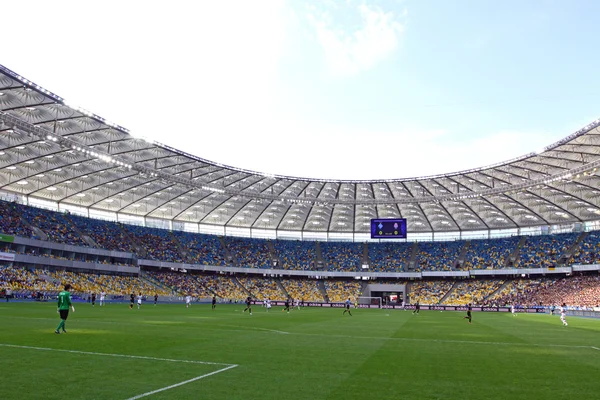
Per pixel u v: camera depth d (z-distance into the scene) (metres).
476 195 83.31
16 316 32.06
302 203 94.62
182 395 10.24
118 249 88.69
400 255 108.50
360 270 105.69
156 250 95.69
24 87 47.03
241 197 92.75
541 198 84.06
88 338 20.14
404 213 101.31
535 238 100.50
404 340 24.12
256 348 18.83
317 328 31.77
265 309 69.50
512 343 23.53
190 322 34.06
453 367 14.99
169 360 14.80
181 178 77.88
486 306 86.38
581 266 87.44
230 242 108.75
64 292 21.81
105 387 10.70
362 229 113.19
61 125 56.88
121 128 57.78
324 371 13.69
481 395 10.95
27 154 63.31
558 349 20.97
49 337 19.81
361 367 14.58
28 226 75.56
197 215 103.25
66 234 81.44
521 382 12.59
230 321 37.09
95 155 61.19
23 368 12.56
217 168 76.69
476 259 101.75
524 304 86.25
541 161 68.38
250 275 107.25
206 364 14.27
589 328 38.00
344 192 90.69
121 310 49.78
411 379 12.72
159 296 81.25
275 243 111.69
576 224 97.19
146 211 98.31
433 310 86.19
